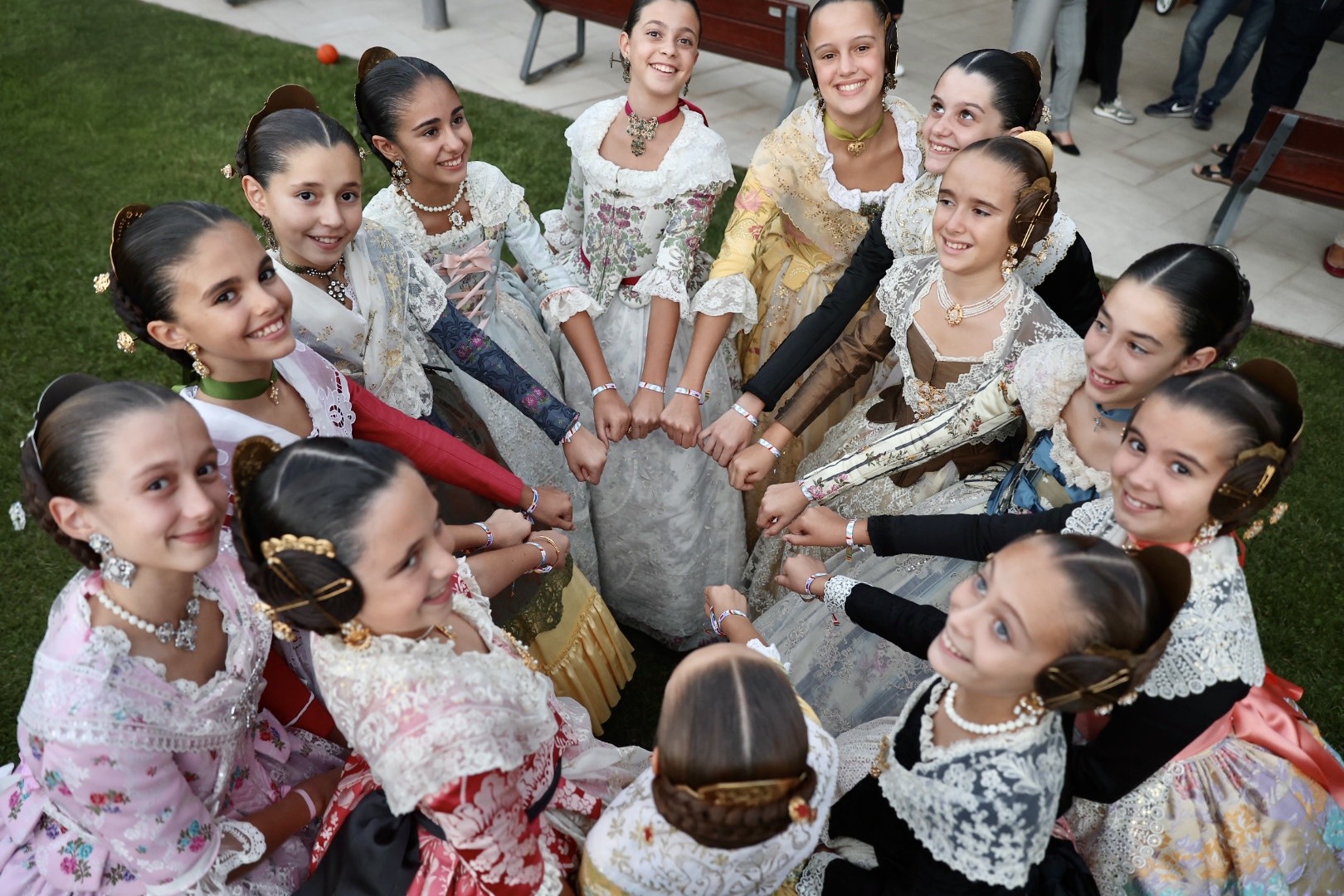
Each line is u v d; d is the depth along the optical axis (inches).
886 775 64.2
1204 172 209.0
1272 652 114.0
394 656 54.8
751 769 51.1
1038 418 79.7
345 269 83.7
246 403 72.0
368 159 203.9
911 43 268.2
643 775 62.2
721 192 105.6
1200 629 61.3
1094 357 71.8
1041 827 59.3
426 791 51.9
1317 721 106.7
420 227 98.4
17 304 161.0
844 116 101.0
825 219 109.5
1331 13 183.6
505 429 109.3
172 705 58.8
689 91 240.2
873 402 103.7
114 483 53.6
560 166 202.8
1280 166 164.4
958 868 60.4
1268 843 71.3
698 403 102.3
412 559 53.5
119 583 57.1
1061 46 206.1
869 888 65.8
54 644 57.1
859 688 93.0
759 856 56.6
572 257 116.6
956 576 89.8
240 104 223.9
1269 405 58.1
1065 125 214.8
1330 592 121.2
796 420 99.1
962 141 93.9
